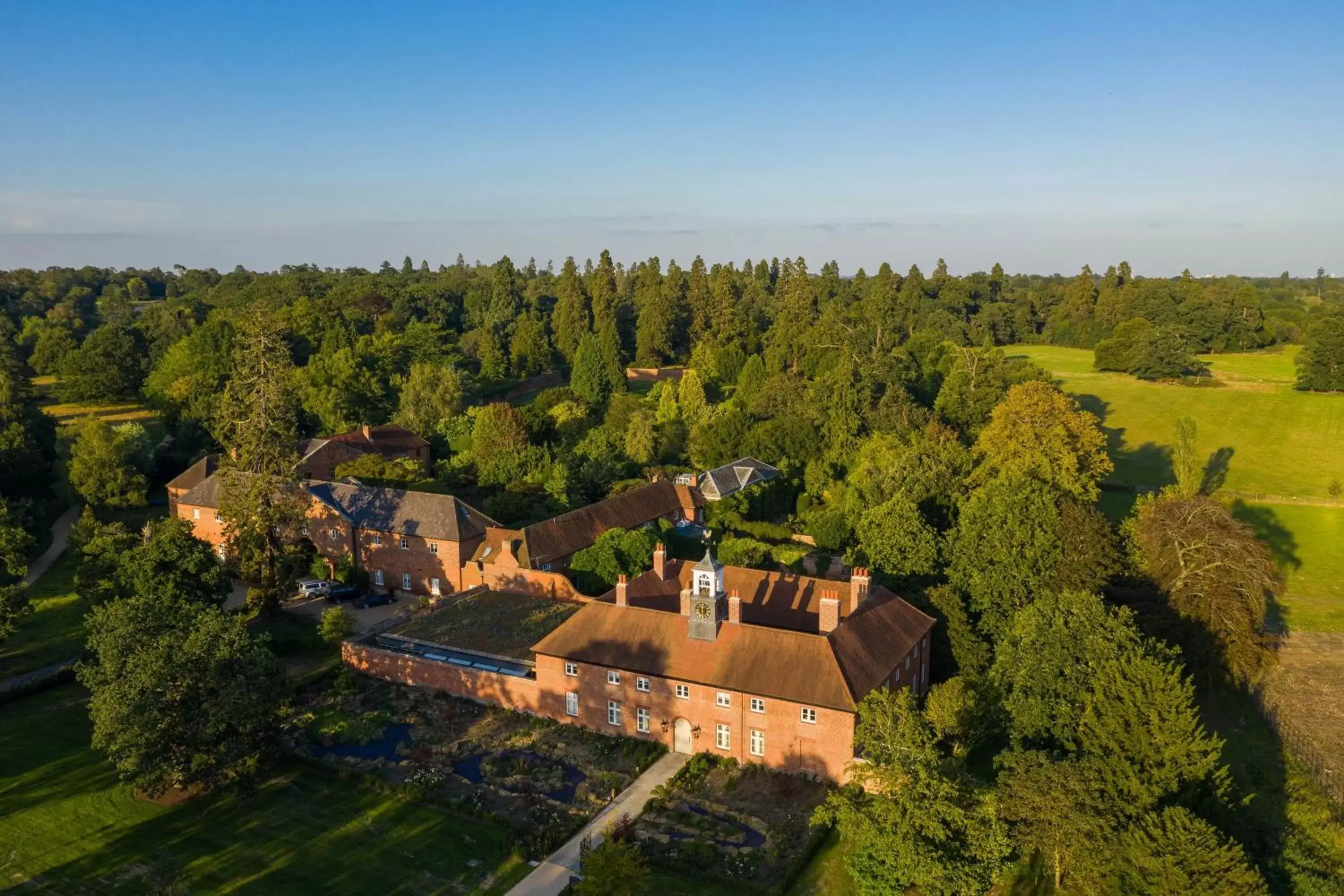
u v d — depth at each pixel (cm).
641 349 19550
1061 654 5225
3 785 5291
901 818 4159
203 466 10438
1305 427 13700
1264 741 6128
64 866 4553
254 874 4519
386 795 5259
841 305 19838
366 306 19588
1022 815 4362
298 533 8994
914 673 6212
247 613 8025
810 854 4631
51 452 12200
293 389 13525
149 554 7250
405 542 8581
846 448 10881
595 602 6278
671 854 4644
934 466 9050
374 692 6638
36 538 9419
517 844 4681
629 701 5828
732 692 5447
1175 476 11806
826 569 8281
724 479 10425
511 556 8062
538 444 12862
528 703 6238
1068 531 6875
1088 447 9469
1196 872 3872
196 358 14812
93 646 5300
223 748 5072
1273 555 9450
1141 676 4578
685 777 5359
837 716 5166
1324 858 4619
